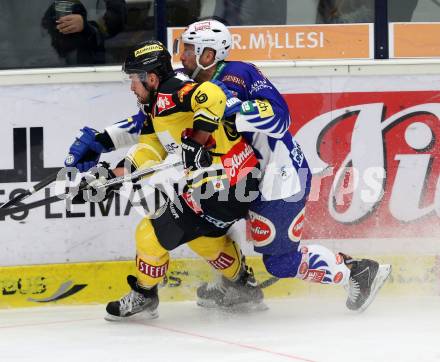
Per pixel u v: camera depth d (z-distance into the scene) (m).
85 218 14.56
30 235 14.52
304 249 12.97
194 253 14.62
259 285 14.21
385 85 14.80
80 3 14.71
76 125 14.59
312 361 9.95
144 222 12.66
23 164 14.54
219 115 11.57
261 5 14.84
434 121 14.85
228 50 12.76
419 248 14.88
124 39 14.80
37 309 14.28
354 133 14.83
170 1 14.77
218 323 12.74
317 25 14.89
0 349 11.22
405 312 13.19
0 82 14.43
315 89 14.73
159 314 13.59
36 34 14.73
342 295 14.66
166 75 12.24
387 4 14.89
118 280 14.56
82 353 10.81
